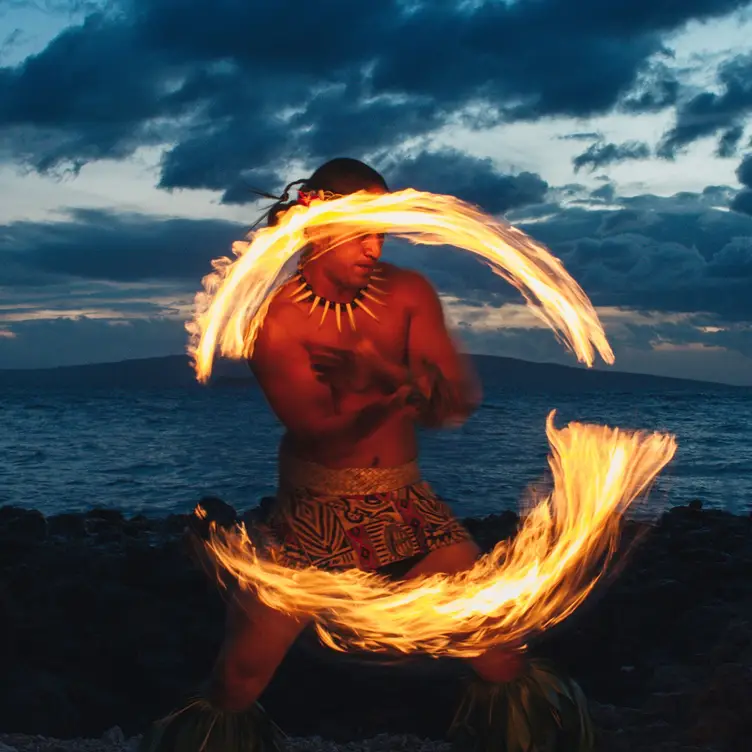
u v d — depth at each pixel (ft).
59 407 184.75
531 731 9.37
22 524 28.71
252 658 9.22
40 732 16.30
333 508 9.35
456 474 59.36
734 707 12.38
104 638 19.17
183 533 28.19
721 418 150.51
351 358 9.05
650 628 19.77
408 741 13.16
